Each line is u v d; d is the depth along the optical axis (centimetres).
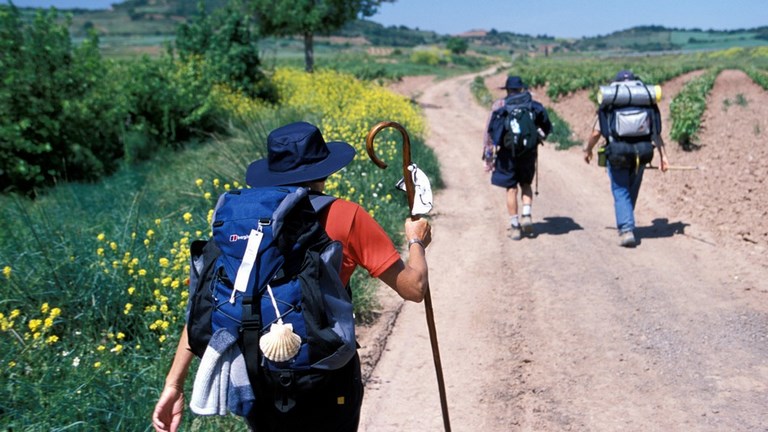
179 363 257
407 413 444
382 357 524
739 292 634
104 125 1470
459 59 9331
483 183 1241
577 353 525
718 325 564
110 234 686
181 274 525
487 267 743
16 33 1308
